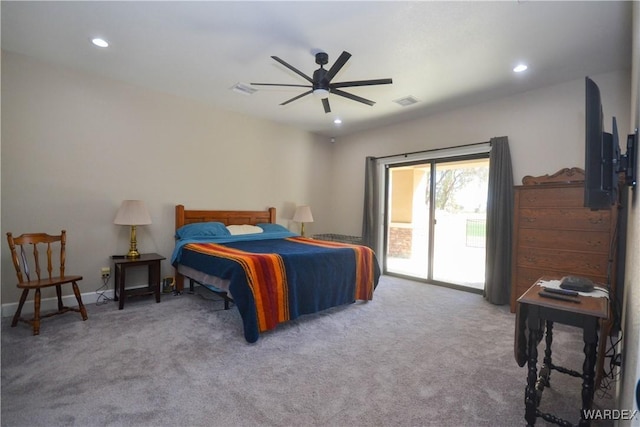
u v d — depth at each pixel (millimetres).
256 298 2633
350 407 1772
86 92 3461
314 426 1615
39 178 3209
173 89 3922
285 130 5461
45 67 3207
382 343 2619
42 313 3102
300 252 3197
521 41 2645
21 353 2314
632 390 977
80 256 3473
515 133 3816
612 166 1472
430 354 2428
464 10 2256
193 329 2834
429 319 3207
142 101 3869
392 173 5566
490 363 2293
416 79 3424
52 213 3291
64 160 3350
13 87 3043
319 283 3127
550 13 2264
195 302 3617
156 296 3588
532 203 3273
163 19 2436
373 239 5371
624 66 3051
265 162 5188
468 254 4770
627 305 1600
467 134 4277
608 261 2807
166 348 2449
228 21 2443
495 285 3730
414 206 5328
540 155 3625
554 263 3135
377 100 4070
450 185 4770
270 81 3609
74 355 2299
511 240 3742
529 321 1619
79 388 1895
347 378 2072
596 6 2170
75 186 3426
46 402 1755
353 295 3525
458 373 2150
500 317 3289
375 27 2482
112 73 3479
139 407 1735
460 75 3318
